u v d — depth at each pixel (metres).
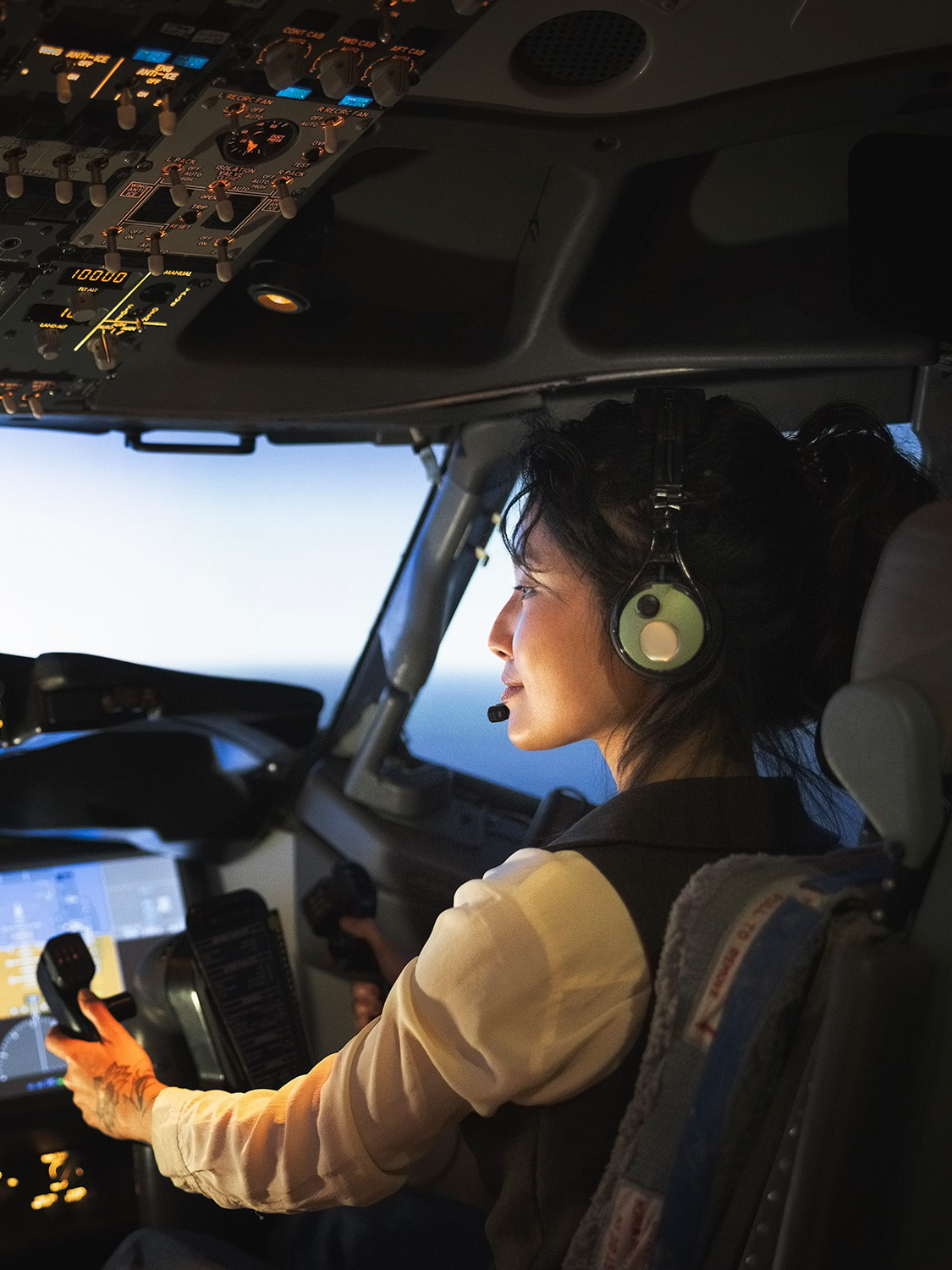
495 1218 0.84
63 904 1.98
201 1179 0.96
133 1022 1.78
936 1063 0.68
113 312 1.32
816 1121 0.68
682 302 1.51
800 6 1.00
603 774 1.75
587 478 0.94
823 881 0.77
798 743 1.05
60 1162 1.76
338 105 1.04
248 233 1.22
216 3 0.89
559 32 1.04
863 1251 0.71
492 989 0.80
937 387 1.49
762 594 0.92
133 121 0.97
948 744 0.70
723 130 1.19
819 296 1.48
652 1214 0.77
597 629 0.95
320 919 1.74
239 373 1.54
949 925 0.68
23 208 1.09
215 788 1.97
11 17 0.85
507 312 1.56
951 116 1.29
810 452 1.00
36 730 1.51
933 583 0.76
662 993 0.78
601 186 1.31
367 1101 0.85
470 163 1.37
